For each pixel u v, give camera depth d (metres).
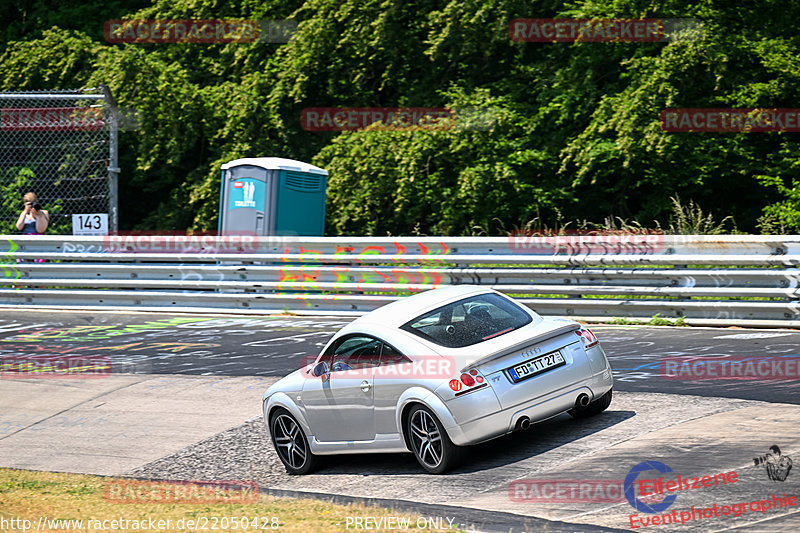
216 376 38.50
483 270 44.41
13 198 66.44
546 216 66.06
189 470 28.27
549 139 65.19
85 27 76.44
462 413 23.03
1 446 33.09
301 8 66.69
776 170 61.53
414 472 24.75
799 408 25.06
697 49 58.09
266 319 49.75
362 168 61.03
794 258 37.12
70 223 67.19
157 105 66.50
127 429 33.16
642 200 67.62
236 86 68.50
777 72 60.56
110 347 45.69
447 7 62.75
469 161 62.44
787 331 36.38
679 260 39.81
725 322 38.53
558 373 24.14
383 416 24.81
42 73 68.62
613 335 38.56
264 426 28.84
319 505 22.00
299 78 66.31
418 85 69.06
